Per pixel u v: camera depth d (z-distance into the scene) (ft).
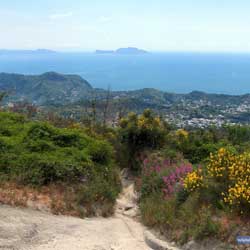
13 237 22.12
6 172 33.83
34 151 38.78
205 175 29.37
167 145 48.85
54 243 22.25
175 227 25.50
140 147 50.19
